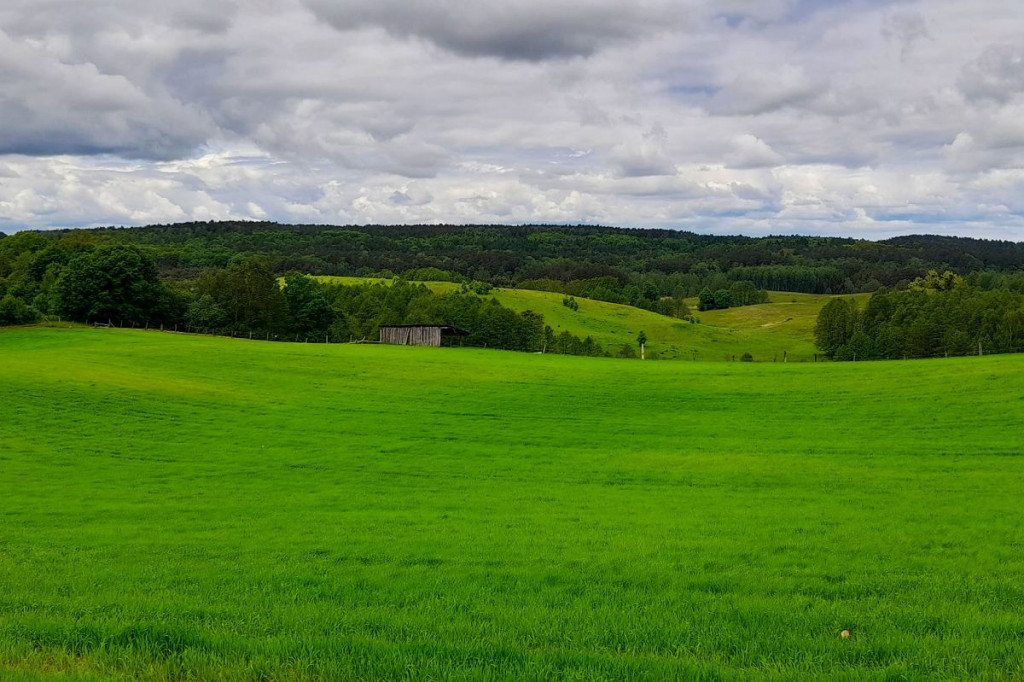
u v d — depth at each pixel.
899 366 71.38
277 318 141.62
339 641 10.74
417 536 20.69
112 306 117.81
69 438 42.44
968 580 14.83
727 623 11.96
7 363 65.50
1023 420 44.78
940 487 28.34
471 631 11.52
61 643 10.80
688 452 40.09
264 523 23.30
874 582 14.84
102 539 20.69
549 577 15.59
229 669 9.80
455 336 124.62
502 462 37.62
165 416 50.44
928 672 9.66
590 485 31.25
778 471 33.44
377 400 61.09
